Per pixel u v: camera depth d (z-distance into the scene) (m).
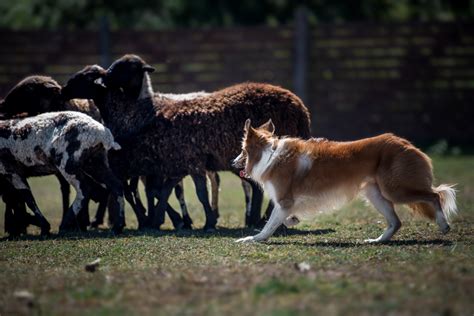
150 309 8.30
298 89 29.09
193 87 29.44
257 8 35.50
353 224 14.74
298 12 29.02
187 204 18.50
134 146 14.73
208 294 8.77
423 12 36.81
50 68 29.30
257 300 8.45
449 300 8.39
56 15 34.72
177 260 10.87
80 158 13.66
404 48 29.19
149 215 14.98
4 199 14.41
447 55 29.06
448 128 29.30
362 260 10.41
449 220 14.16
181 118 14.54
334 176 12.05
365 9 36.06
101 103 15.50
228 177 24.53
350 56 29.33
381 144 11.99
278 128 14.52
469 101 29.12
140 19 34.28
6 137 14.05
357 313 7.94
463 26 28.91
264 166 12.35
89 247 12.17
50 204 19.12
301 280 9.07
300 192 12.20
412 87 29.30
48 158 13.89
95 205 19.06
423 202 11.89
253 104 14.50
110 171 14.08
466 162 25.56
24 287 9.54
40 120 14.03
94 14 34.78
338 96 29.47
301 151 12.28
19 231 14.37
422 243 11.85
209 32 29.30
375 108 29.42
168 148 14.55
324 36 29.27
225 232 13.98
